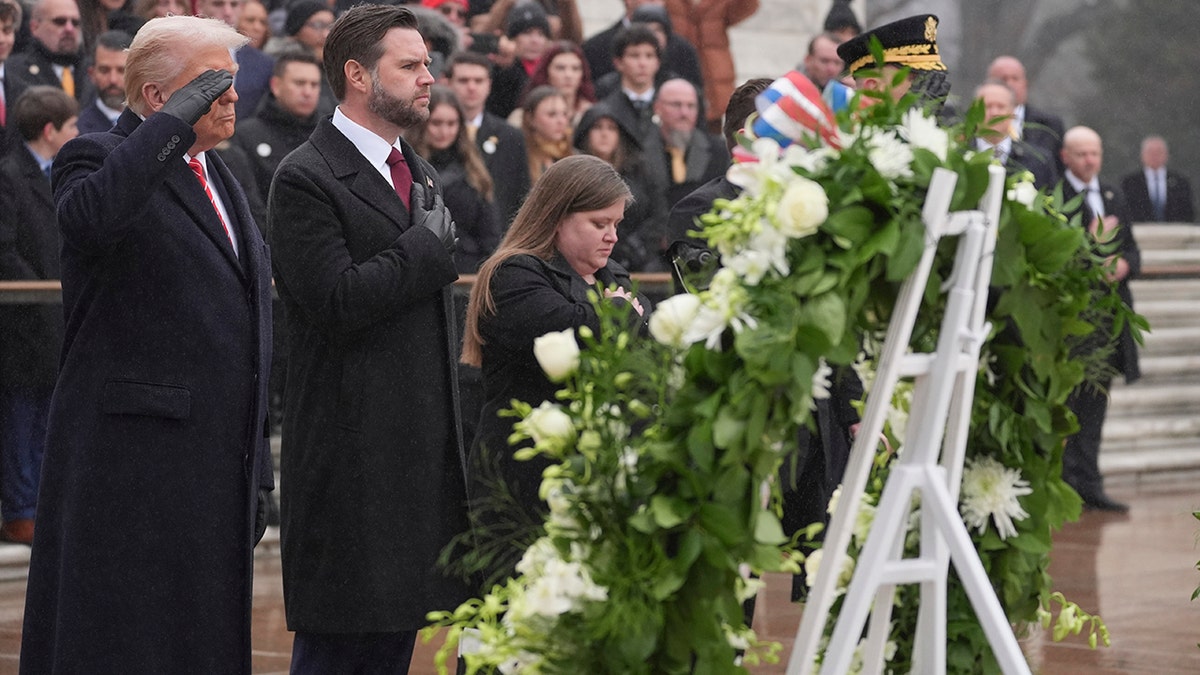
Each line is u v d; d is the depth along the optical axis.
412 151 10.34
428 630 6.52
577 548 6.27
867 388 7.61
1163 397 28.66
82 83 20.45
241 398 9.39
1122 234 25.38
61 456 9.22
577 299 9.94
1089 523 21.70
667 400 6.38
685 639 6.24
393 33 9.95
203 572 9.16
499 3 24.28
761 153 6.39
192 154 9.48
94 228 8.78
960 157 6.54
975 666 7.35
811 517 11.12
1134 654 13.63
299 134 19.34
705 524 6.13
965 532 6.65
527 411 6.52
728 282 6.25
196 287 9.26
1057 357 7.37
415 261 9.67
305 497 9.80
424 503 9.85
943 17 53.53
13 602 16.27
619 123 22.19
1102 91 54.25
